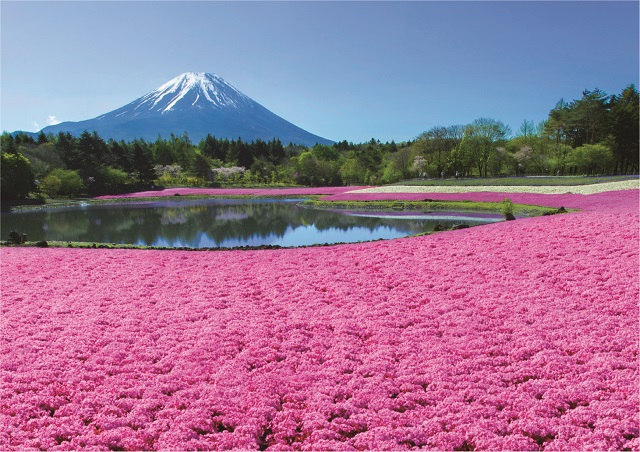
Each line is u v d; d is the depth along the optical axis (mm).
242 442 5773
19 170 60469
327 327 9812
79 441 5773
